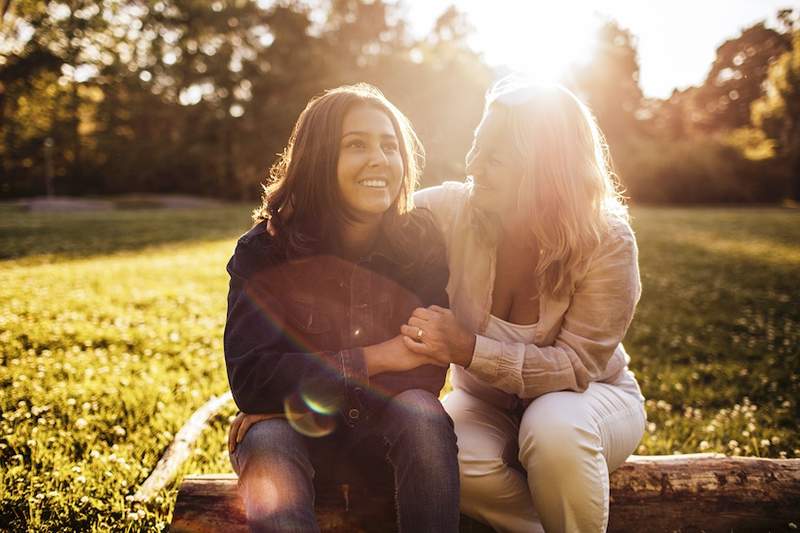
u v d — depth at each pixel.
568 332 2.38
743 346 6.16
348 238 2.38
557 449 2.10
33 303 7.04
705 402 4.59
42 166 42.09
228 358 2.20
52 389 4.10
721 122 69.94
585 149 2.31
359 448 2.24
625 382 2.54
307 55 41.06
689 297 8.84
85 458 3.19
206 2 38.38
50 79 26.38
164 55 38.66
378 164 2.22
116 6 25.12
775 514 2.52
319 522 2.31
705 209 36.38
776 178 42.06
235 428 2.24
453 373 2.70
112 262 11.38
